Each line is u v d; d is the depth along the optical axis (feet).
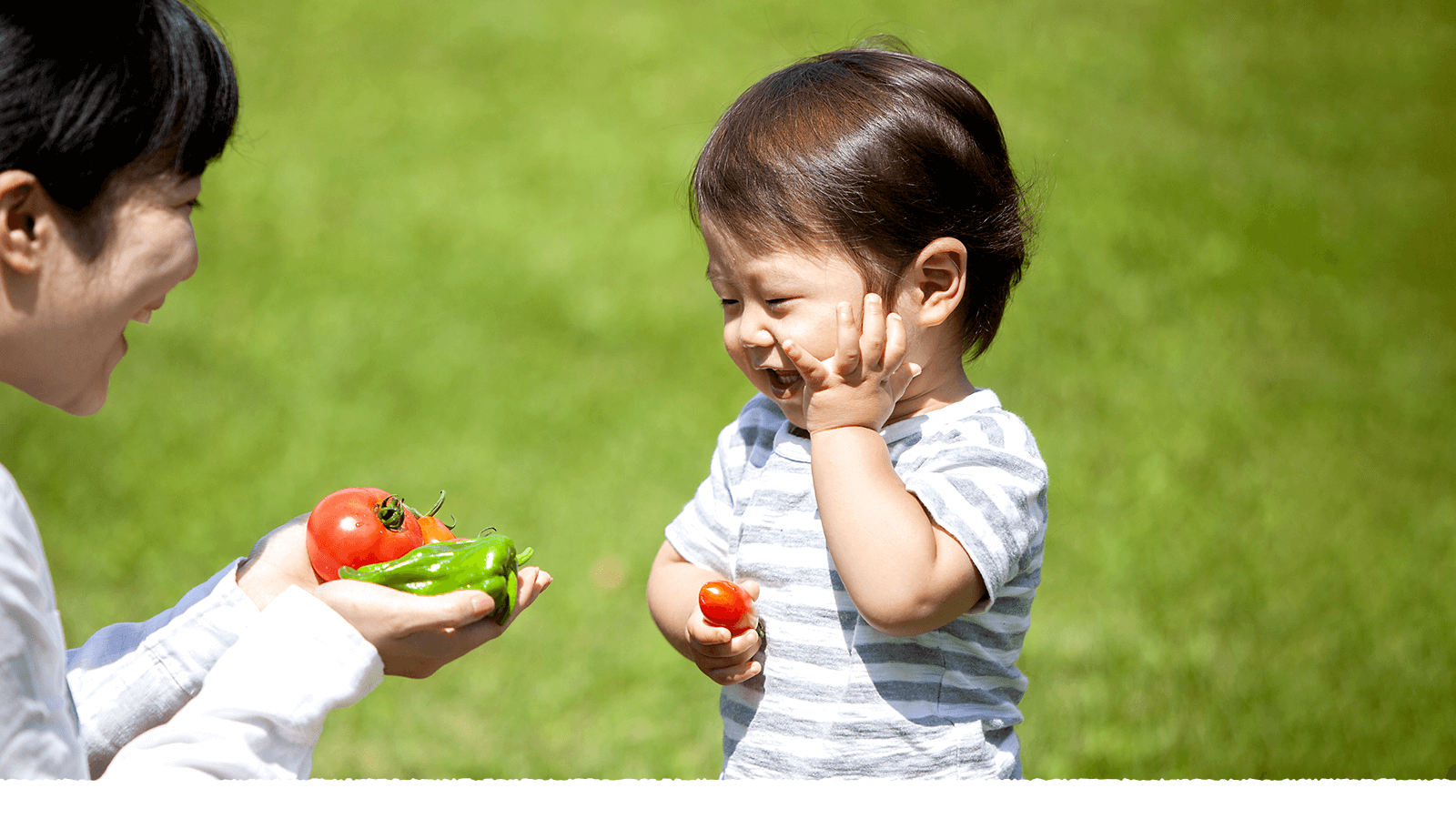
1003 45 43.57
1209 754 12.45
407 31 46.26
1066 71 41.27
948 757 6.62
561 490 18.92
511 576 5.95
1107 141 35.83
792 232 6.64
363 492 6.63
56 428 20.74
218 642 6.17
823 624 6.80
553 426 21.12
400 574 5.80
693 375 23.17
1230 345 24.35
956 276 6.86
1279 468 19.40
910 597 6.12
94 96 4.83
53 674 4.85
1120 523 17.37
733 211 6.77
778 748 6.81
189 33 5.22
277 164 34.37
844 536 6.26
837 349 6.45
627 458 20.02
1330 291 27.25
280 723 5.16
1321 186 33.86
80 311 5.07
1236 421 21.04
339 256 28.68
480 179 33.94
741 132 6.99
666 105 39.70
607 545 17.26
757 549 7.10
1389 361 23.99
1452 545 17.11
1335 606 15.39
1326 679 13.78
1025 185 8.16
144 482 19.08
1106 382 22.34
